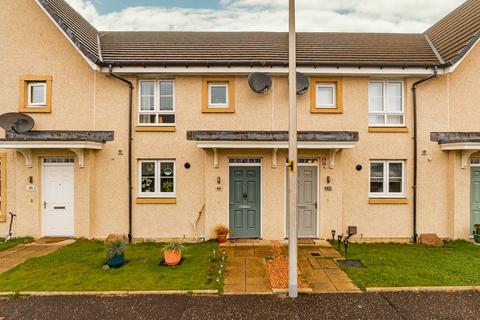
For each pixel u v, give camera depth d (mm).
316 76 9602
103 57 9945
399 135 9625
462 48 9086
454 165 9336
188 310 5242
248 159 9539
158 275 6566
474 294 5797
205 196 9367
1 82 9531
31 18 9523
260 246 8766
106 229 9516
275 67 9242
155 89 9703
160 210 9539
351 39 11781
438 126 9602
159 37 11812
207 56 10133
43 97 9734
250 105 9609
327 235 9414
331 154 9281
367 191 9586
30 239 9289
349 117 9625
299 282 6238
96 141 9133
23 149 9172
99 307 5344
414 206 9516
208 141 8617
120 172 9547
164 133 9586
